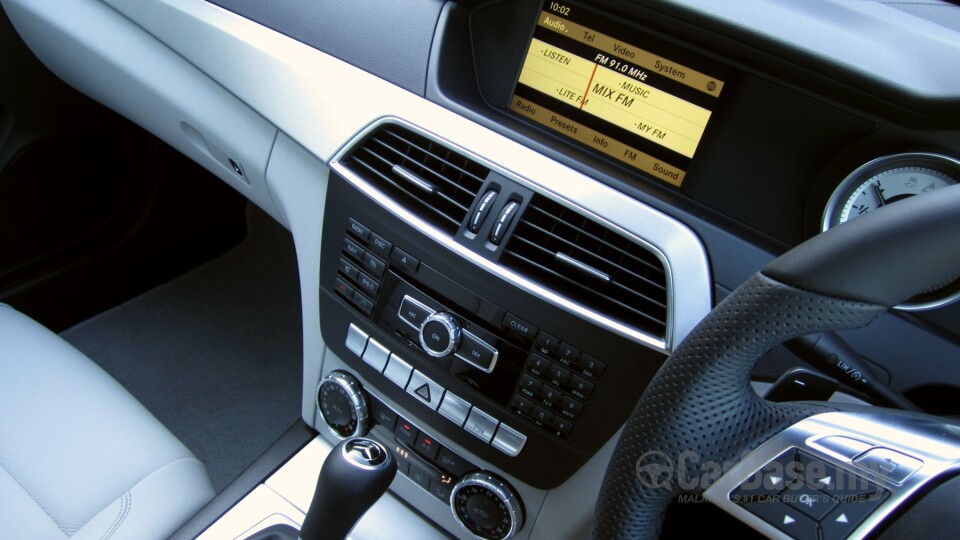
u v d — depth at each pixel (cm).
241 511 103
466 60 86
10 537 82
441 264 84
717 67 75
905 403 71
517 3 82
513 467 91
